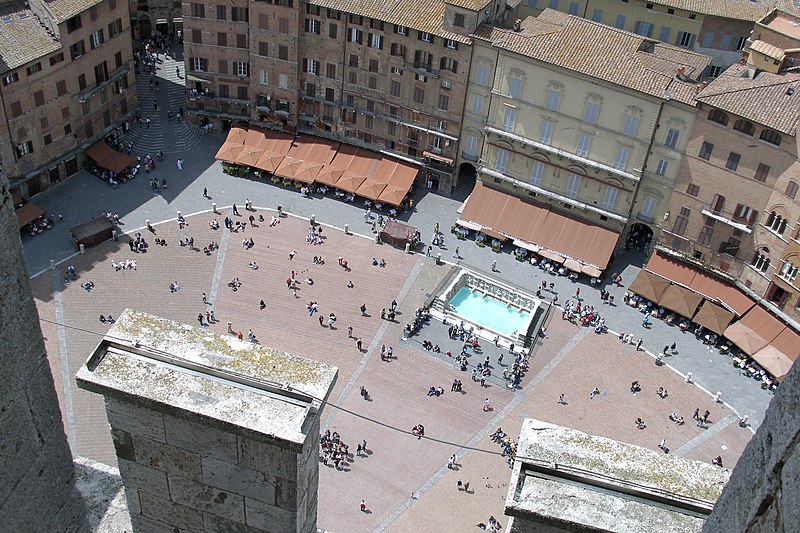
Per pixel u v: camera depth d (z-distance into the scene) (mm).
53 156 122500
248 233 123500
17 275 15312
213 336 19641
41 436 16672
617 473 19297
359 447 96188
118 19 126625
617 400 105500
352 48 126062
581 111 114375
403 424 99938
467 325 113938
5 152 115000
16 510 16312
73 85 121750
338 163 133000
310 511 20469
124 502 21875
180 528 20859
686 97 107125
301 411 18375
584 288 120188
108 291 111500
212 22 129875
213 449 19016
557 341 112500
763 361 107438
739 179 107562
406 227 124375
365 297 116312
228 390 18688
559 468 19344
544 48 113625
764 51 111375
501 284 119375
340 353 108188
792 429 11625
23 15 115250
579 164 118438
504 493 93562
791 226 104438
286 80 132125
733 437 102312
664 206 115938
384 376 105812
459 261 123062
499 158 124500
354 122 132750
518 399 104562
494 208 125812
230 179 132625
